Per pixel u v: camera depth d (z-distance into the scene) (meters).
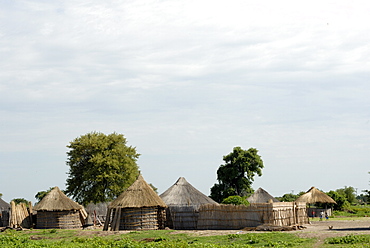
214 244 33.75
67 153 79.00
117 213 52.75
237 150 106.12
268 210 46.56
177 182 62.03
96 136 79.62
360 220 61.38
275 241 35.31
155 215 53.59
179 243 33.56
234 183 106.69
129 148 80.81
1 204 85.62
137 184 55.06
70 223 66.00
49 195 65.88
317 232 39.06
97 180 74.75
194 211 53.50
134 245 33.69
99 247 34.09
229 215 49.47
